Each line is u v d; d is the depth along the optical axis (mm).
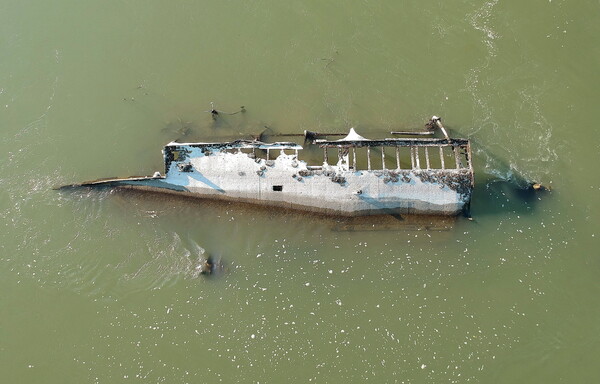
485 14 50938
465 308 39844
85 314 40844
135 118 48156
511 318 39344
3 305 41406
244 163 42469
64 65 50469
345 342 39000
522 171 44656
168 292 41344
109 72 50125
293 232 43188
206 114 47938
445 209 41969
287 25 51562
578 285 40281
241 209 43594
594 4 50625
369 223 42812
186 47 50969
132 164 46438
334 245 42594
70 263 42781
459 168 41562
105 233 43781
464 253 41781
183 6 52812
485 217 42844
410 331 39188
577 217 42781
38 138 47562
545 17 50438
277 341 39250
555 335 38656
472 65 49000
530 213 42969
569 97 47344
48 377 38969
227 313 40406
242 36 51250
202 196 43594
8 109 48875
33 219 44375
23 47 51406
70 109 48719
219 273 41906
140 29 51969
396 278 41125
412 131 46594
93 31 52000
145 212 44438
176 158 43406
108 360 39219
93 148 47188
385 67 49219
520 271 40938
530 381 37375
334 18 51531
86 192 45094
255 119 47500
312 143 45594
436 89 48188
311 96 48406
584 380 37281
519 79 48219
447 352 38438
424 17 51281
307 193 42125
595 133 45938
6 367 39438
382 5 51906
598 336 38531
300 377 38125
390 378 37812
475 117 46938
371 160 45125
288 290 41094
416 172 41312
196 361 38875
